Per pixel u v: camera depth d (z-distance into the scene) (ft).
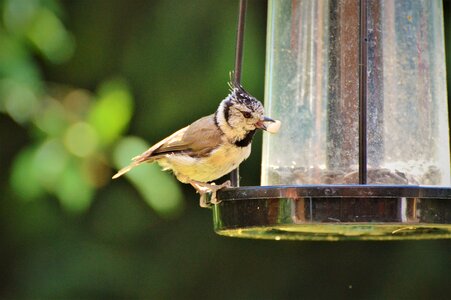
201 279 50.47
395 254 49.88
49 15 42.75
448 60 45.21
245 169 47.09
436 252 49.11
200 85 46.75
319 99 29.94
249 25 45.62
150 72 47.60
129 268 49.52
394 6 29.81
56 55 43.19
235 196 27.55
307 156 29.96
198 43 47.03
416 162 29.55
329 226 27.37
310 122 29.99
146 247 50.03
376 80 29.48
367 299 50.03
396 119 29.48
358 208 26.00
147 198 40.40
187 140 32.42
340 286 50.60
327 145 29.68
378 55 29.55
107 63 48.91
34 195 40.32
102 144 40.37
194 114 46.96
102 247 49.39
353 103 29.48
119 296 49.19
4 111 41.39
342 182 29.43
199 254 50.57
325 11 30.07
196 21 47.16
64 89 42.42
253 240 51.24
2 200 49.67
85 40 49.14
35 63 45.62
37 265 48.93
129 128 47.44
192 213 50.65
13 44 42.14
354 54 29.58
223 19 46.75
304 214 26.32
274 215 26.81
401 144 29.48
